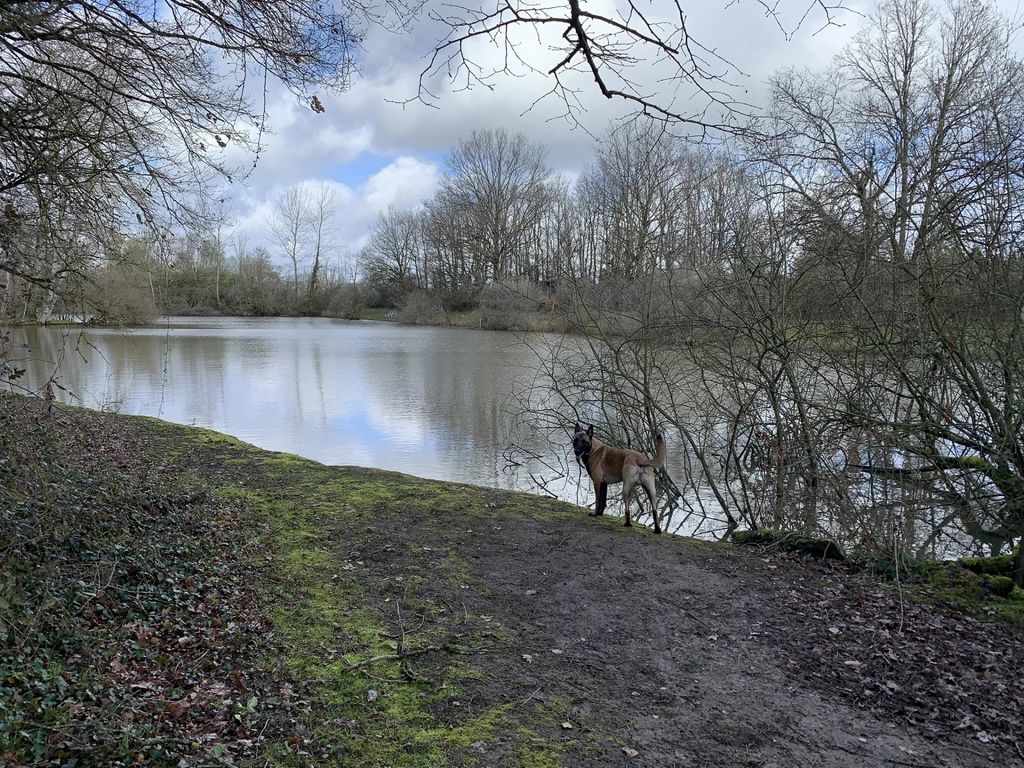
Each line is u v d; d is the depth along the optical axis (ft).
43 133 18.99
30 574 13.82
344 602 16.53
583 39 9.95
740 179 31.45
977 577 18.63
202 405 55.06
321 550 20.11
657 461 23.97
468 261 182.91
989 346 22.82
